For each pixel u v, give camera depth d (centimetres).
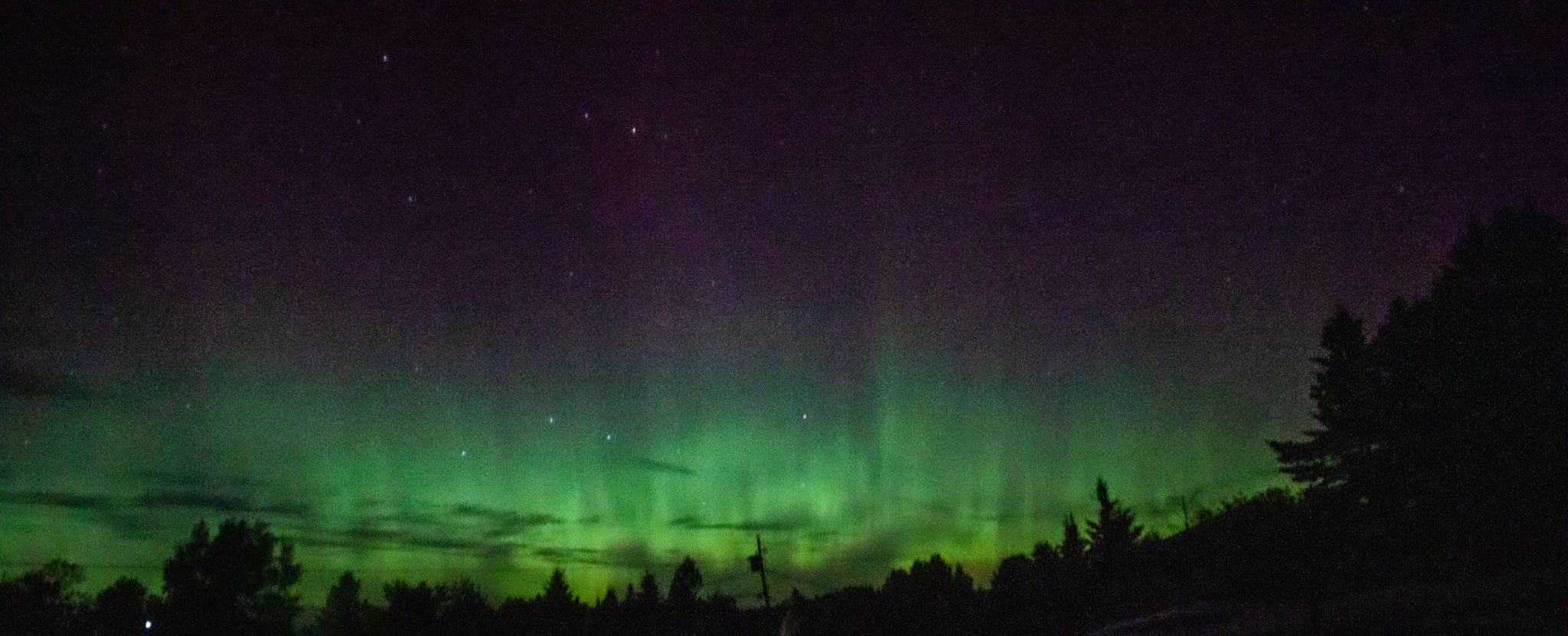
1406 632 2686
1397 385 3850
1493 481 3472
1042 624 5194
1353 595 3653
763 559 5816
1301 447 4300
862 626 4644
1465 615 2759
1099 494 8619
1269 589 3105
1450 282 3888
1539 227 3762
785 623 4616
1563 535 3622
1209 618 3859
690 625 6662
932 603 4928
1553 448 3419
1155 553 6131
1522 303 3688
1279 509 3172
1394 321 4031
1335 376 4344
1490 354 3612
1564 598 2700
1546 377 3503
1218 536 3428
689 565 7438
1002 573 5991
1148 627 4000
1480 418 3528
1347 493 3691
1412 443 3697
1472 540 3738
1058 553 8731
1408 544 4100
